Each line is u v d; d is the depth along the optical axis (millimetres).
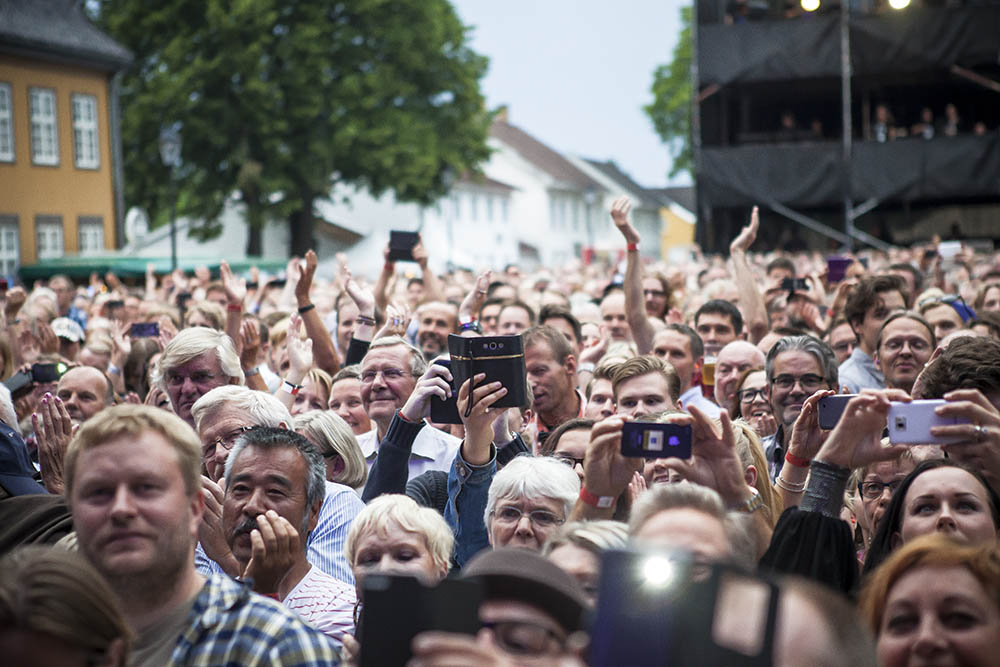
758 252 30266
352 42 43312
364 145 42875
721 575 2135
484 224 74125
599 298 15500
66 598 2717
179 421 3432
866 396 4027
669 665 2084
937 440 4004
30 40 36562
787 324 10312
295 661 3332
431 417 5461
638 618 2111
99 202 40094
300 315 8719
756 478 4953
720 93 29844
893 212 30781
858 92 31047
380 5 43656
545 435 7219
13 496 5020
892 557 3221
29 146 37281
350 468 6191
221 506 4895
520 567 2570
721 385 7707
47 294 14812
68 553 2846
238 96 42094
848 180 29000
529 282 18578
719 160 29359
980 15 28328
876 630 3180
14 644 2668
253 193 43188
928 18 28484
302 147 42906
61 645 2691
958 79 30359
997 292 11328
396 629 2602
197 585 3432
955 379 4973
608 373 7055
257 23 40875
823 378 6402
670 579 2131
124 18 43750
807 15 28891
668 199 103812
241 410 5695
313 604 4621
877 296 8453
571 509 4523
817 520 3984
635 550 2166
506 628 2512
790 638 2260
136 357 9523
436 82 45344
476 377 5160
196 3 42438
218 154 43062
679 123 72688
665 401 6328
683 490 3348
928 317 8750
